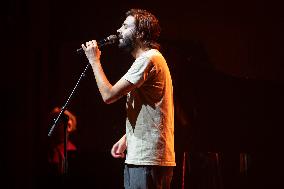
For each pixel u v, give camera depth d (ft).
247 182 23.20
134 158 12.64
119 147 14.78
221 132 23.35
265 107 23.43
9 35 28.17
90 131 28.50
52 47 28.94
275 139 23.38
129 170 12.91
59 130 21.67
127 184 13.10
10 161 27.99
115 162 21.45
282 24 30.19
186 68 23.08
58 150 21.62
